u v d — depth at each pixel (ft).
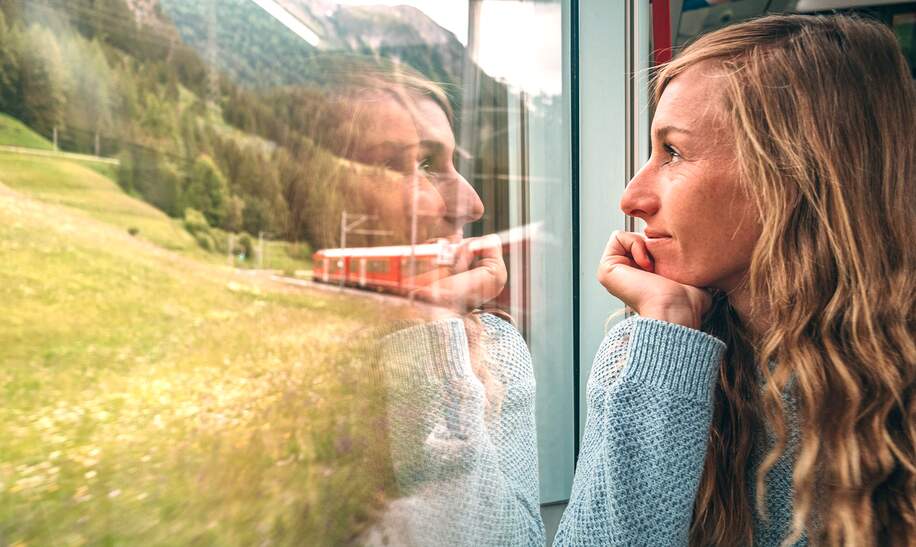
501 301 5.13
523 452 2.97
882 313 2.29
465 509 2.58
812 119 2.35
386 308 2.77
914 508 2.22
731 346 2.80
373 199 2.80
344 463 2.47
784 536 2.57
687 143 2.49
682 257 2.64
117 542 2.14
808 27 2.50
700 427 2.48
